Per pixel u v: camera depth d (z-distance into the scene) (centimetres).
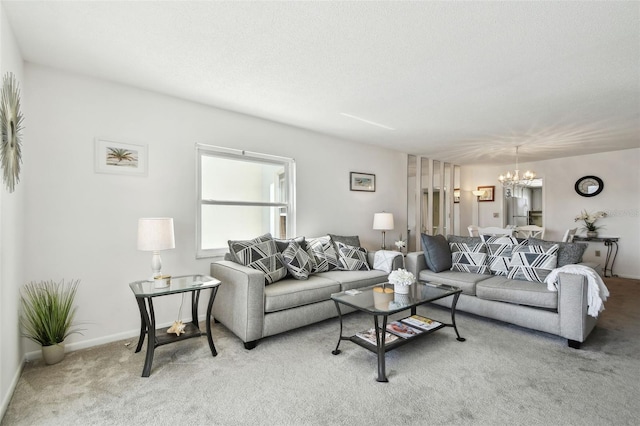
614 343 254
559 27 186
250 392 185
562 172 601
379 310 205
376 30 190
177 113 301
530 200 858
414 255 376
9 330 183
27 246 228
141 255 279
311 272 324
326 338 267
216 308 292
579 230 580
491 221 693
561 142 476
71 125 247
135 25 187
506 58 224
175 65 236
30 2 166
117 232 267
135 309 275
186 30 191
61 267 242
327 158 434
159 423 158
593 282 241
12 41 191
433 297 245
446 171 656
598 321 302
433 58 224
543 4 165
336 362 223
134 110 276
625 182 532
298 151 399
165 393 184
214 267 297
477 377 202
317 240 373
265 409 169
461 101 308
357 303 226
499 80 261
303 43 205
